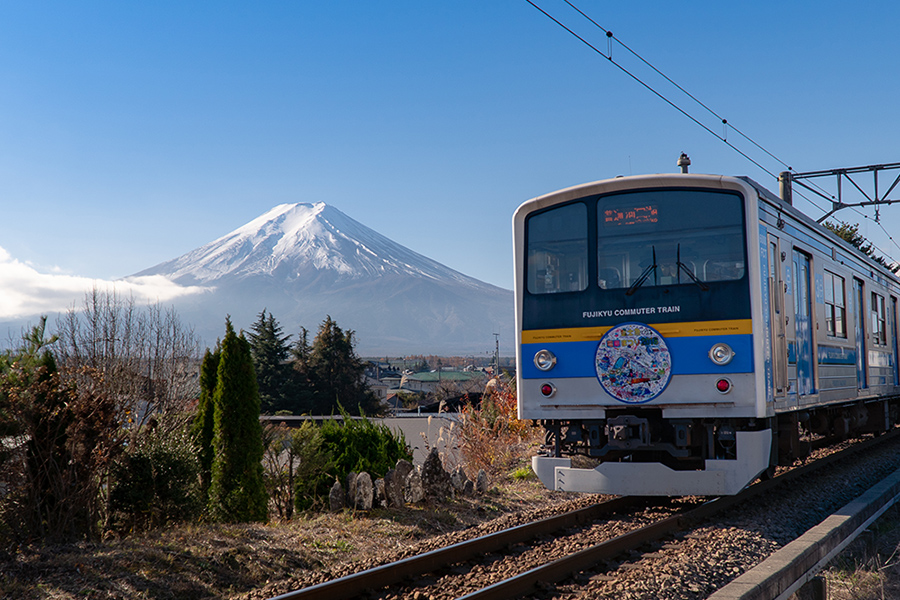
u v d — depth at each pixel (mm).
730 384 7504
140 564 6012
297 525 7785
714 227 7805
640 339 7891
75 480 7137
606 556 6133
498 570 5898
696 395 7625
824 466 11367
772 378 7848
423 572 5809
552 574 5523
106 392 7859
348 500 8461
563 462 8266
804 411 9695
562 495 9945
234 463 8695
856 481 10367
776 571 4926
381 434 10617
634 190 8148
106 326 16312
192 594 5777
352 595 5262
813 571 5566
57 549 6312
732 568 5922
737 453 7574
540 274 8453
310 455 9484
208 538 6801
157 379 15133
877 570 6445
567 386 8188
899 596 5938
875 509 7656
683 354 7711
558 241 8422
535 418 8320
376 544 7305
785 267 8680
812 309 9664
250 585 6098
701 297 7719
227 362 8852
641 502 8898
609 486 7945
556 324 8305
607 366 8008
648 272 7961
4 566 5719
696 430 8023
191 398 15211
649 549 6496
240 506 8562
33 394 7027
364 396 53375
